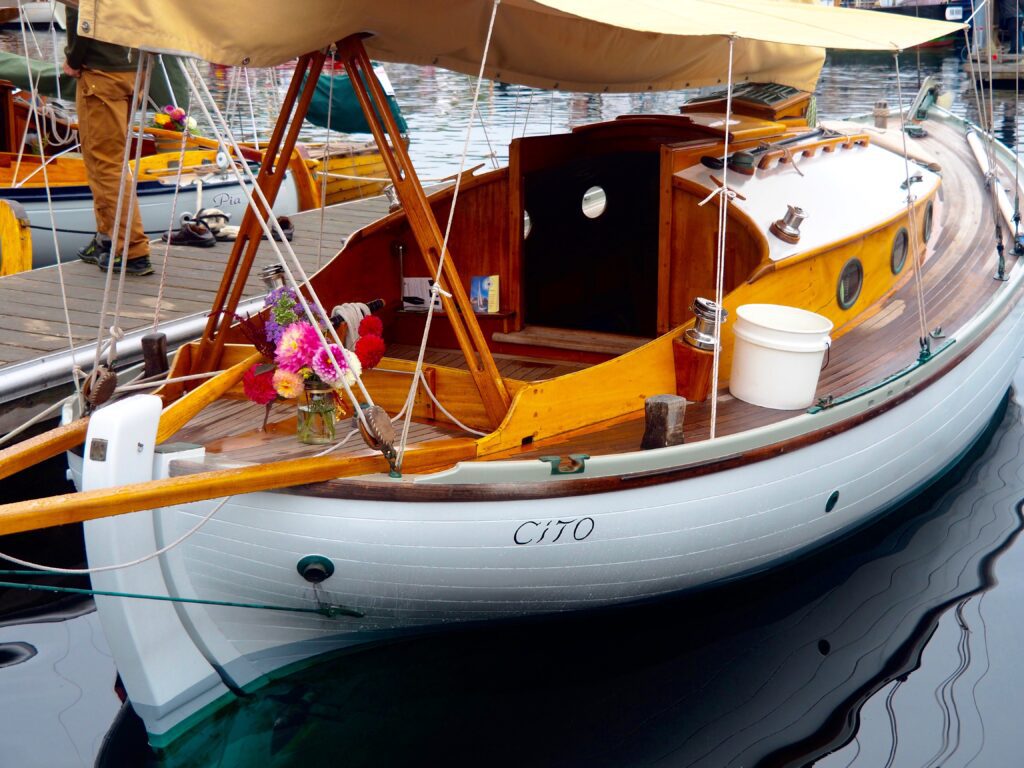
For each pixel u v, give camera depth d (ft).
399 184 13.01
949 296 19.95
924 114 30.89
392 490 12.00
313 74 13.51
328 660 13.85
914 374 16.37
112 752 12.75
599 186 17.10
